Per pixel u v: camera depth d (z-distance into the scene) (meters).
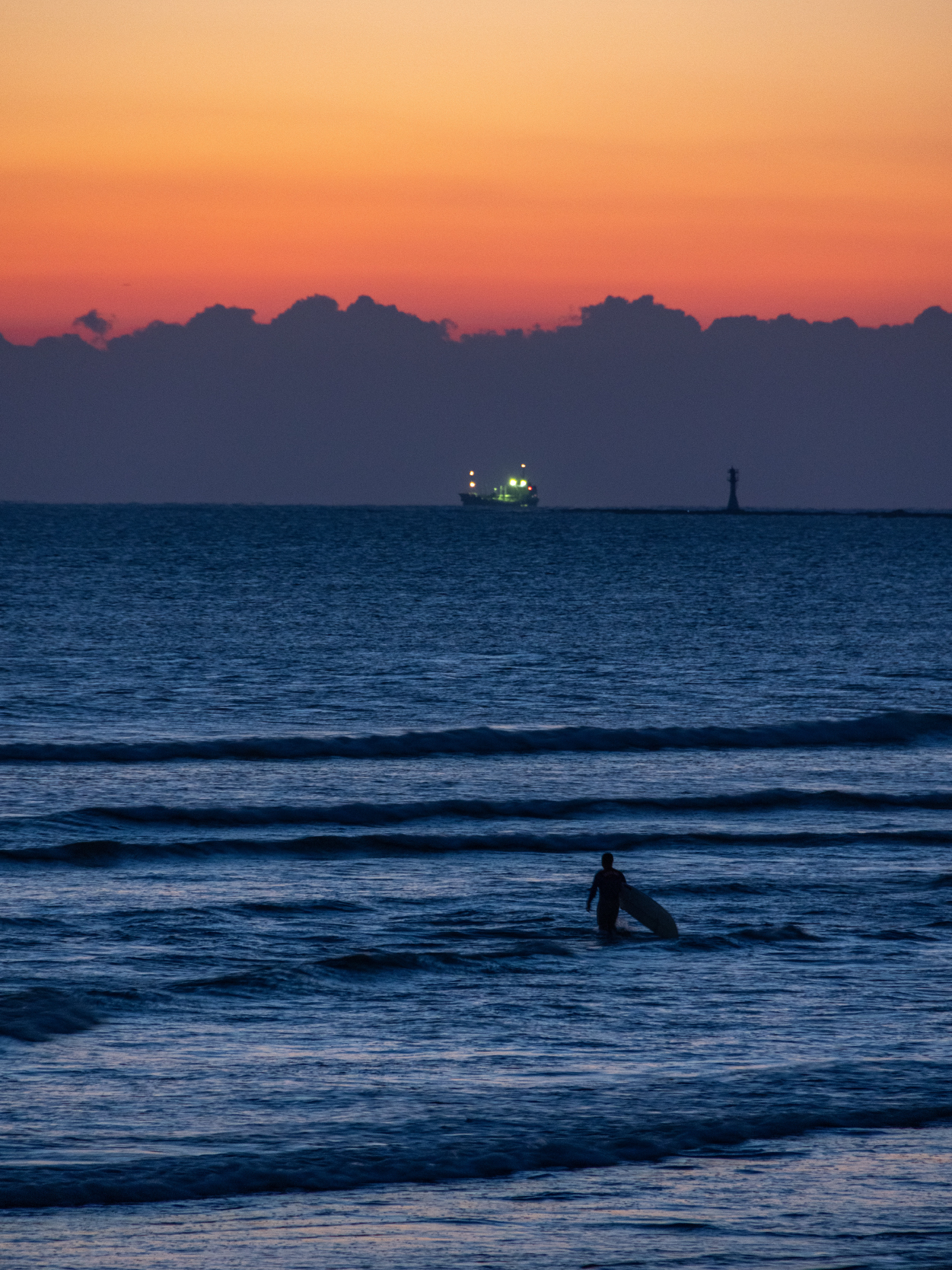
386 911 80.25
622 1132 46.31
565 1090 50.78
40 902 79.88
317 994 63.53
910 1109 48.91
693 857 96.69
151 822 104.69
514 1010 61.91
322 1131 46.06
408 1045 56.59
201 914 77.69
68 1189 40.41
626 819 110.12
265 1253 36.16
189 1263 35.47
